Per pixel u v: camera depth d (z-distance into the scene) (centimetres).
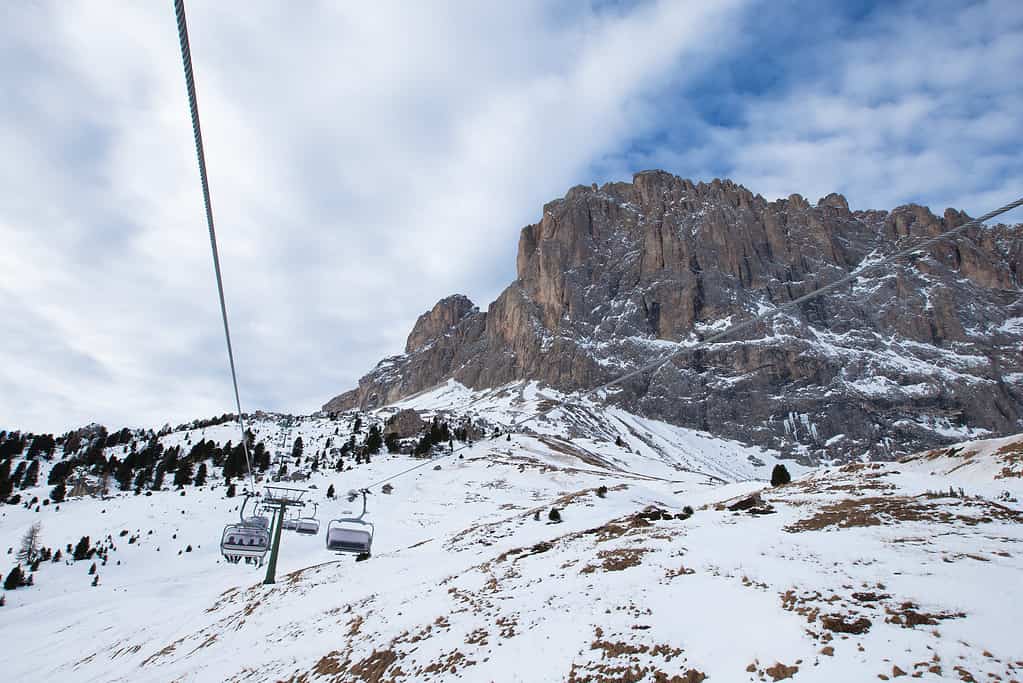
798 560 2145
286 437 18000
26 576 7194
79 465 14550
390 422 18712
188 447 16700
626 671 1609
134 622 5031
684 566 2328
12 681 4116
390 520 8425
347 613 3209
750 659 1503
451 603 2769
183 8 790
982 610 1494
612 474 12050
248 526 4022
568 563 2947
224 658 3073
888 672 1298
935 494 2991
